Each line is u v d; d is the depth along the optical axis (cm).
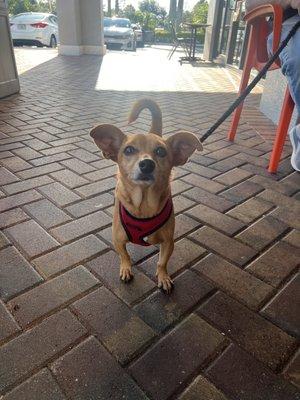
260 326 63
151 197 63
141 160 62
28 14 593
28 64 376
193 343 60
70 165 127
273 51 109
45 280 72
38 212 96
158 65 414
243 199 108
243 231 92
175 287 72
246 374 55
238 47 392
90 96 241
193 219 96
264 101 207
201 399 51
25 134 159
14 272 74
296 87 101
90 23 465
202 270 77
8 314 64
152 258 81
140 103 82
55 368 54
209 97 255
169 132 168
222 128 178
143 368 55
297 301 69
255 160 138
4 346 57
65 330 61
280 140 121
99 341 59
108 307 66
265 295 71
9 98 228
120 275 74
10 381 52
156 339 60
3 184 111
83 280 73
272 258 82
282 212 101
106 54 504
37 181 114
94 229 90
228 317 65
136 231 67
